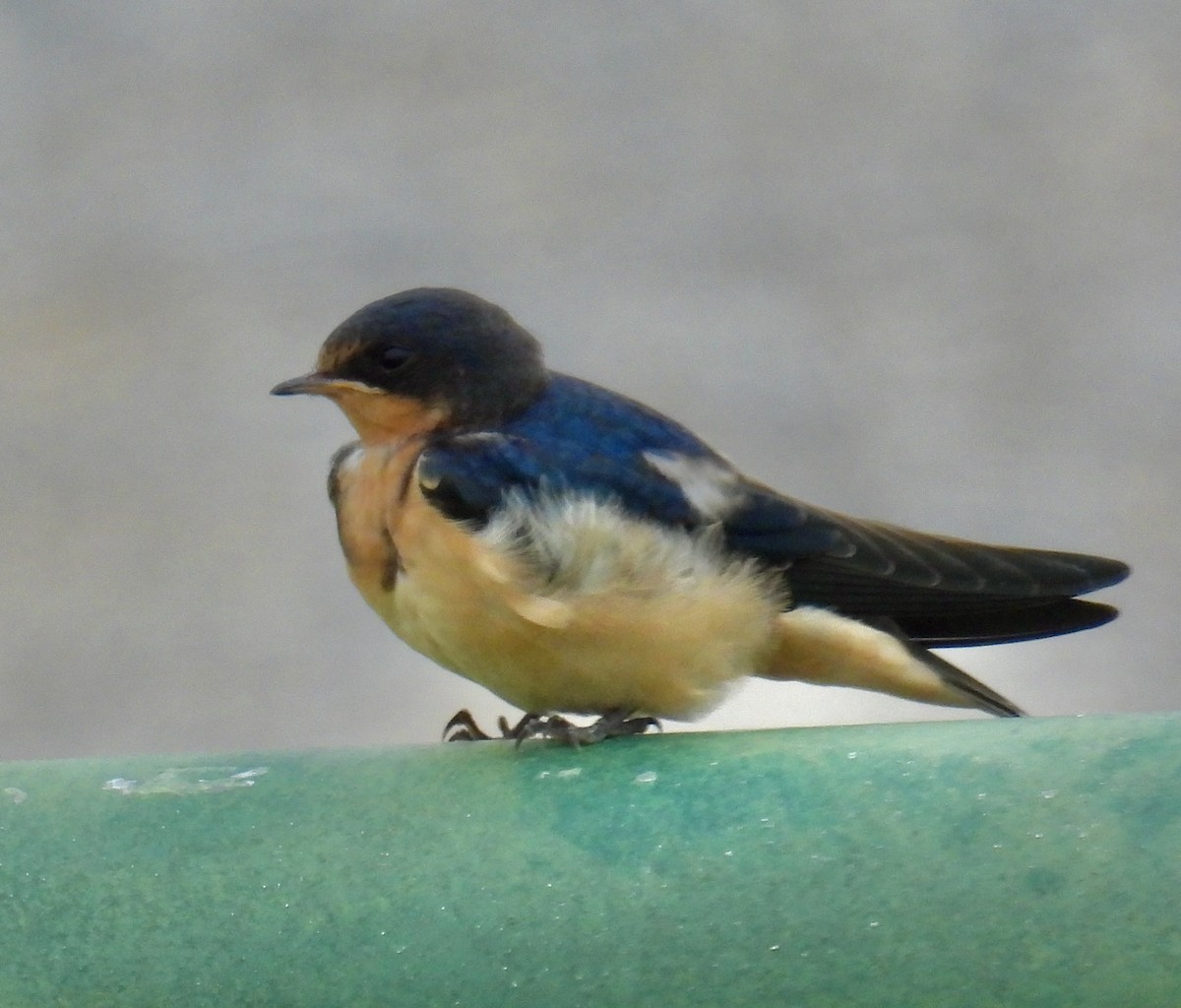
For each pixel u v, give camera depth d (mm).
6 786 3635
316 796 3627
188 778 3633
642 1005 3607
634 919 3611
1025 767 3611
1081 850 3602
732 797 3617
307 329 4336
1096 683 3988
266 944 3617
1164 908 3598
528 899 3615
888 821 3609
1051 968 3600
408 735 3979
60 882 3623
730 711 3943
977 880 3604
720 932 3609
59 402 4199
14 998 3619
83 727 3996
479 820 3621
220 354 4277
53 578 4027
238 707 3994
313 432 4137
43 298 4402
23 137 4742
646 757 3625
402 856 3621
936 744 3619
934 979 3602
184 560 4031
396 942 3615
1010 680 3988
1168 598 4020
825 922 3605
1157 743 3609
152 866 3623
